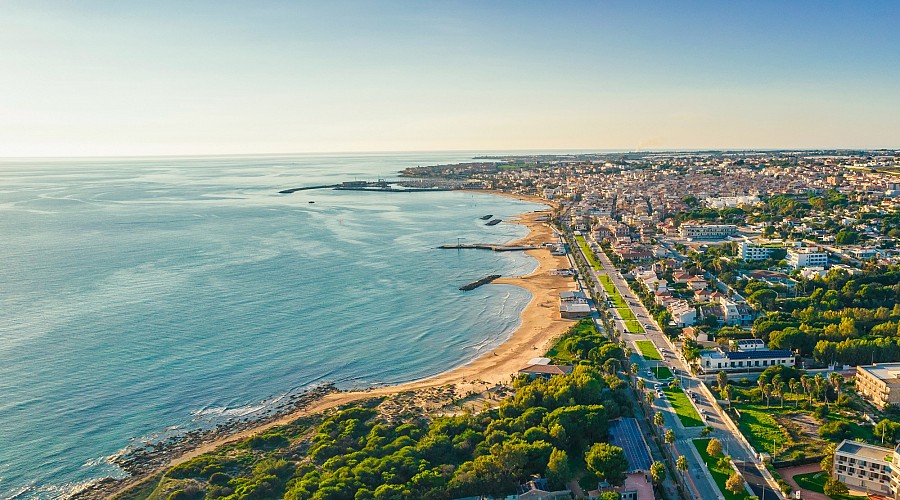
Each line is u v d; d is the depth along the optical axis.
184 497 190.38
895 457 179.62
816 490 187.88
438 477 188.25
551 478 190.12
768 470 197.75
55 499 195.62
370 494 180.62
